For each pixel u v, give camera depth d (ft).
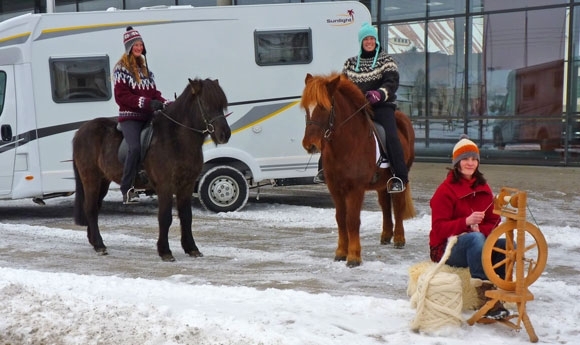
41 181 35.65
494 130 55.11
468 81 55.93
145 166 25.68
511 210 16.03
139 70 25.50
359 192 23.56
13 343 15.94
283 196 44.11
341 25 37.86
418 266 17.62
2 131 35.22
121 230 33.19
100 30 36.01
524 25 52.75
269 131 37.37
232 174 36.86
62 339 15.85
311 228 32.86
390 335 15.88
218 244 29.19
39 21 35.32
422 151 59.00
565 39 51.06
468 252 16.85
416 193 42.57
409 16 58.29
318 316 17.22
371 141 23.61
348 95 23.07
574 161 51.49
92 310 17.37
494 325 16.55
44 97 35.50
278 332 15.61
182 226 26.50
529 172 49.67
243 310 17.63
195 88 24.50
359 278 22.36
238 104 36.96
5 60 35.14
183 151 25.00
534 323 16.88
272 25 37.22
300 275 23.00
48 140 35.65
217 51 36.86
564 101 51.47
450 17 56.08
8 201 45.37
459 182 17.44
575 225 31.58
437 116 57.77
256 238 30.45
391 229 28.22
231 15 36.88
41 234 32.19
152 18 36.37
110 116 36.29
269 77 37.27
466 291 16.96
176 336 15.39
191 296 19.42
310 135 21.72
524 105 53.47
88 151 27.30
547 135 52.60
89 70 35.96
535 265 15.76
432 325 15.92
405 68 59.16
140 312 17.12
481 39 54.90
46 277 21.68
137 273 23.63
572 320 17.29
